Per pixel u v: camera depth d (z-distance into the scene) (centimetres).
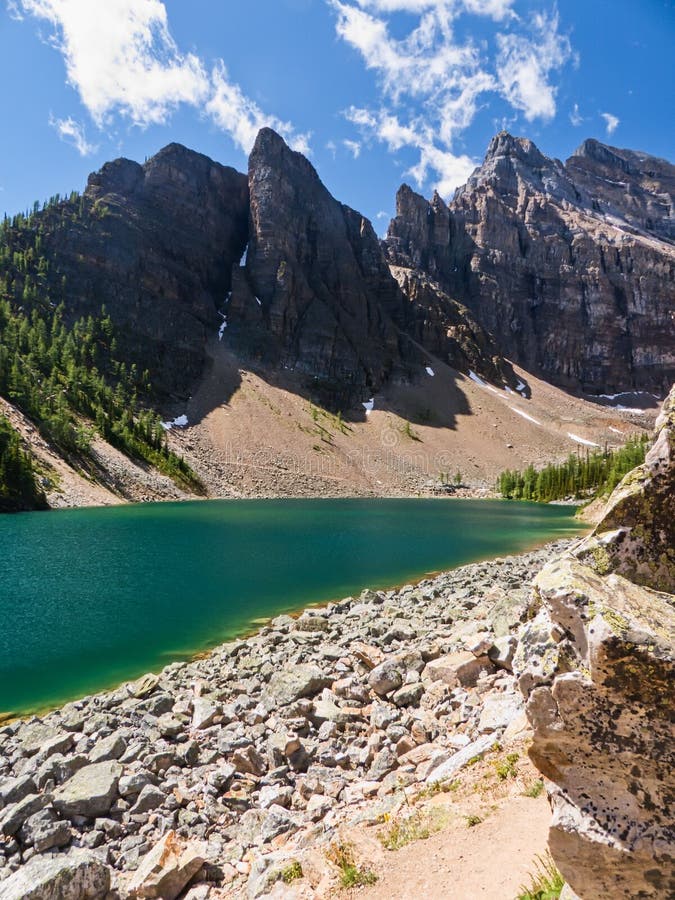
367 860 688
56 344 14362
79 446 10119
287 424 17575
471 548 4922
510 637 1483
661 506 397
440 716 1260
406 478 17138
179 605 2692
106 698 1488
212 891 752
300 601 2800
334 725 1239
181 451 13775
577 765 339
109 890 720
